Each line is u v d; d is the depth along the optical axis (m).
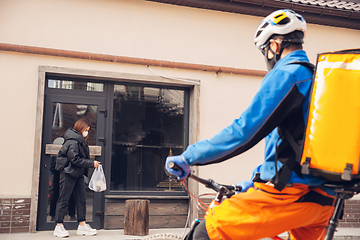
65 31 5.93
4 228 5.43
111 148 6.20
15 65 5.68
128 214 5.46
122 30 6.20
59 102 5.98
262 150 6.80
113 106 6.28
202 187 6.39
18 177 5.56
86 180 5.91
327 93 1.22
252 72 6.81
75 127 5.45
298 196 1.32
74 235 5.38
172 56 6.44
